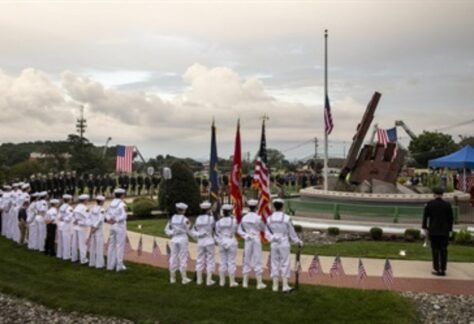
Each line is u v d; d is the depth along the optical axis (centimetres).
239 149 1772
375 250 1819
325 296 1254
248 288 1345
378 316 1141
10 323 1184
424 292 1300
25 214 2094
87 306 1250
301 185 4453
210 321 1123
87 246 1770
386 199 2455
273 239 1308
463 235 2003
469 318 1138
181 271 1412
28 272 1600
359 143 2816
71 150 5759
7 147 7506
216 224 1394
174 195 2753
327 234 2183
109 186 3891
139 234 2203
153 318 1156
